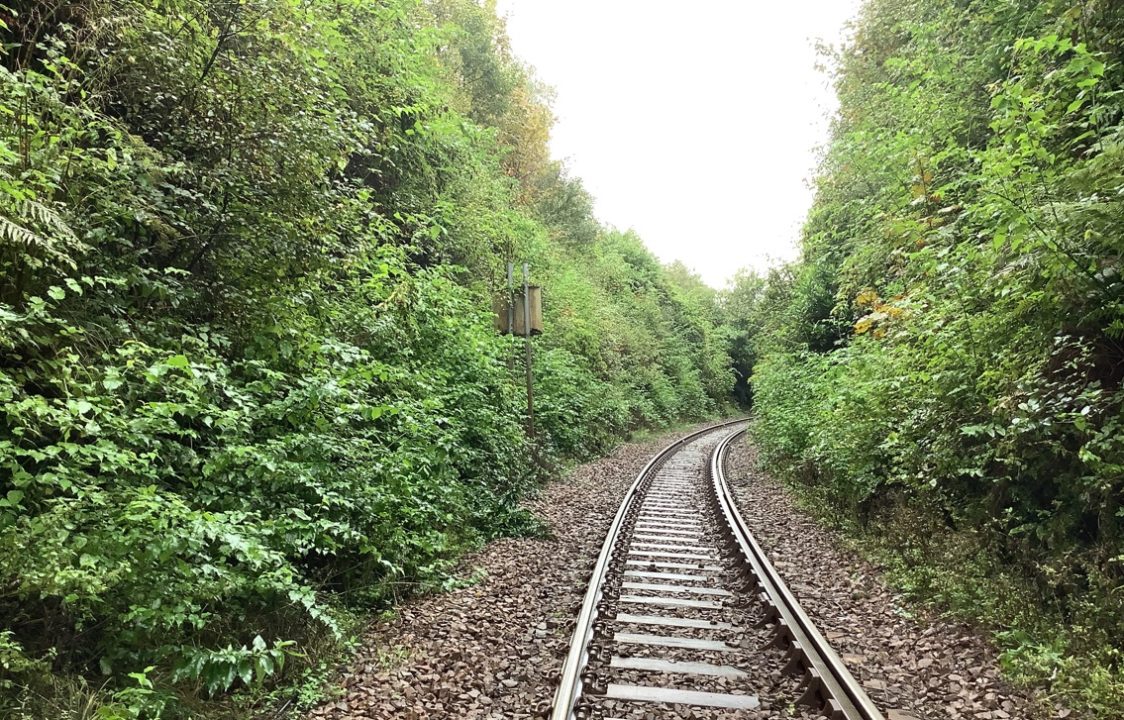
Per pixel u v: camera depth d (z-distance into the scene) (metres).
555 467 16.45
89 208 5.59
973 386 6.96
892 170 10.63
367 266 9.12
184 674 4.08
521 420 15.61
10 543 3.58
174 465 5.55
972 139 9.59
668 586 7.70
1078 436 5.86
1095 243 5.30
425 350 11.12
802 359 18.91
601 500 13.75
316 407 6.26
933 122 9.41
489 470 11.59
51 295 4.36
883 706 4.68
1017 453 6.37
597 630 6.09
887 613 6.75
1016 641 5.56
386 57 11.54
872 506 10.37
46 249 4.30
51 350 4.72
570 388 19.84
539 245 21.69
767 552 9.20
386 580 6.78
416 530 7.86
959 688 5.00
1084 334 5.75
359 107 10.77
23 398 4.29
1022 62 7.25
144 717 3.82
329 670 5.09
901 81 13.23
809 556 9.20
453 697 4.83
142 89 6.40
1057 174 5.90
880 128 11.41
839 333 17.78
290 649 5.10
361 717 4.45
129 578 4.09
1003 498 7.06
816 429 12.66
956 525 7.96
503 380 14.34
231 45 7.17
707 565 8.73
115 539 4.02
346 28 10.51
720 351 50.06
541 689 4.93
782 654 5.64
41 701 3.55
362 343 8.89
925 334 7.55
